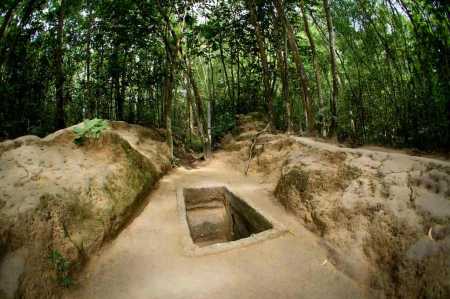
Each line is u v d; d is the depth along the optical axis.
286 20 6.84
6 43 6.37
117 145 4.51
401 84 6.15
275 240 3.29
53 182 3.01
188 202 5.41
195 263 2.88
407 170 3.07
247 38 10.91
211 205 5.65
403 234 2.54
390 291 2.35
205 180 6.29
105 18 7.70
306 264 2.88
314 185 3.82
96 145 4.25
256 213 4.09
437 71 4.91
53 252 2.40
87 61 8.09
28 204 2.48
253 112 11.36
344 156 3.91
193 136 13.30
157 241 3.34
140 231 3.57
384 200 2.94
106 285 2.56
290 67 10.54
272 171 6.24
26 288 2.05
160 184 5.58
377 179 3.22
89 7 7.87
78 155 3.89
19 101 6.35
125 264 2.88
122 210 3.63
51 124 6.89
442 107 4.70
